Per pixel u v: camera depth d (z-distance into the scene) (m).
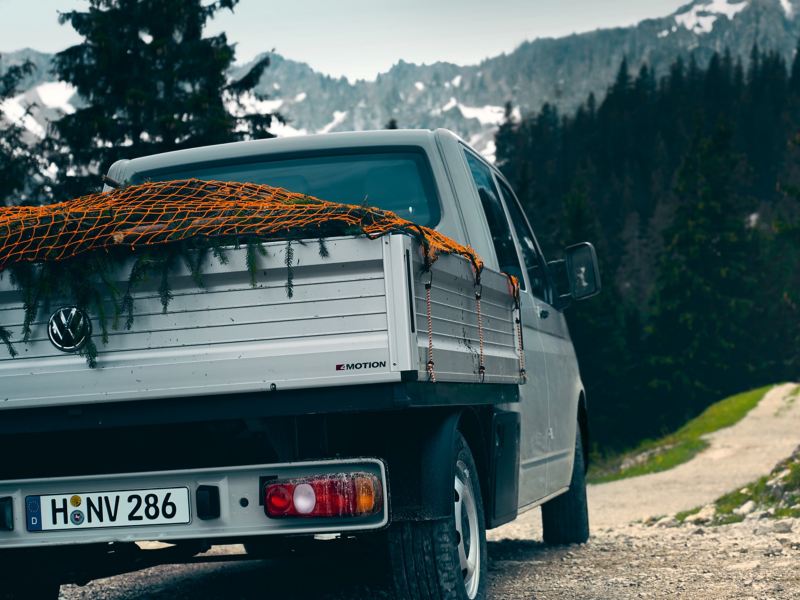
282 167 6.50
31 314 4.21
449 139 6.41
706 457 32.94
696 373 85.81
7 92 40.19
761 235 109.06
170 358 4.11
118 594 6.86
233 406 4.11
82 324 4.16
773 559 7.02
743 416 42.12
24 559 4.96
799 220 69.12
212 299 4.10
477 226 6.19
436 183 6.27
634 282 150.00
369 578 6.70
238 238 4.07
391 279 3.98
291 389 4.05
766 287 100.56
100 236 4.13
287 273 4.05
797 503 11.05
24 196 39.38
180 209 4.28
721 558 7.27
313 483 3.99
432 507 4.46
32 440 4.59
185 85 40.81
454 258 4.58
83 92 39.59
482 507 5.08
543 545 8.59
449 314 4.54
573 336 80.19
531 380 6.66
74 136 38.50
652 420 85.62
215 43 40.22
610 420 79.81
